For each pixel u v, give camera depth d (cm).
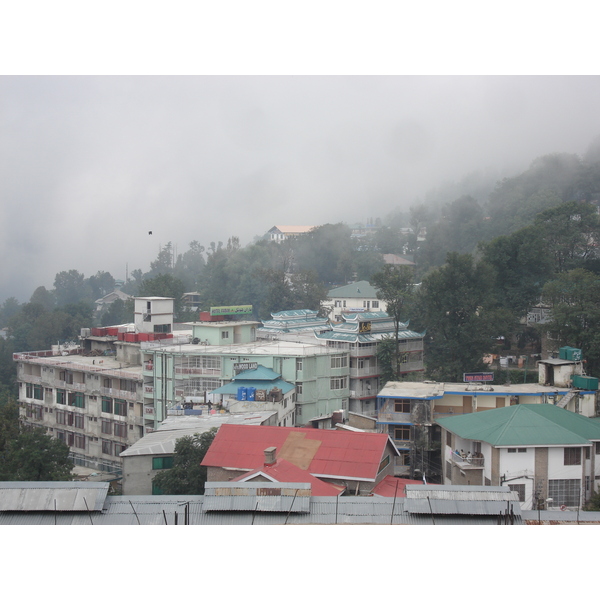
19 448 4959
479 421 4800
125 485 4969
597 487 4488
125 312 16788
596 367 7744
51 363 8662
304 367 7406
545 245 10325
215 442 4612
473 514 2964
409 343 8612
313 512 3008
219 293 16388
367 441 4475
